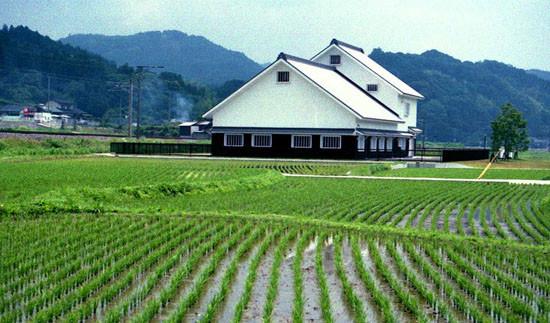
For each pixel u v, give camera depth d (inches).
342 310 571.8
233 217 1018.7
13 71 7500.0
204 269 677.9
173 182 1337.4
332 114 2556.6
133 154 2691.9
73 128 5305.1
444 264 703.7
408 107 3243.1
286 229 943.0
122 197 1201.4
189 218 1011.9
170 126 5979.3
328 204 1210.6
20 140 2625.5
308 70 2706.7
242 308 554.3
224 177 1578.5
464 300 576.4
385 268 683.4
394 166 2380.7
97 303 554.3
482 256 777.6
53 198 1075.9
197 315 550.0
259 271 692.7
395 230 919.0
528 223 1046.4
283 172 1900.8
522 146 3312.0
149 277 631.8
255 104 2659.9
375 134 2652.6
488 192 1471.5
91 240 804.0
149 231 882.8
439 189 1509.6
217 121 2711.6
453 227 1002.7
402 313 565.3
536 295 617.6
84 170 1648.6
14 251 727.7
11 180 1347.2
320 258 729.0
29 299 565.6
